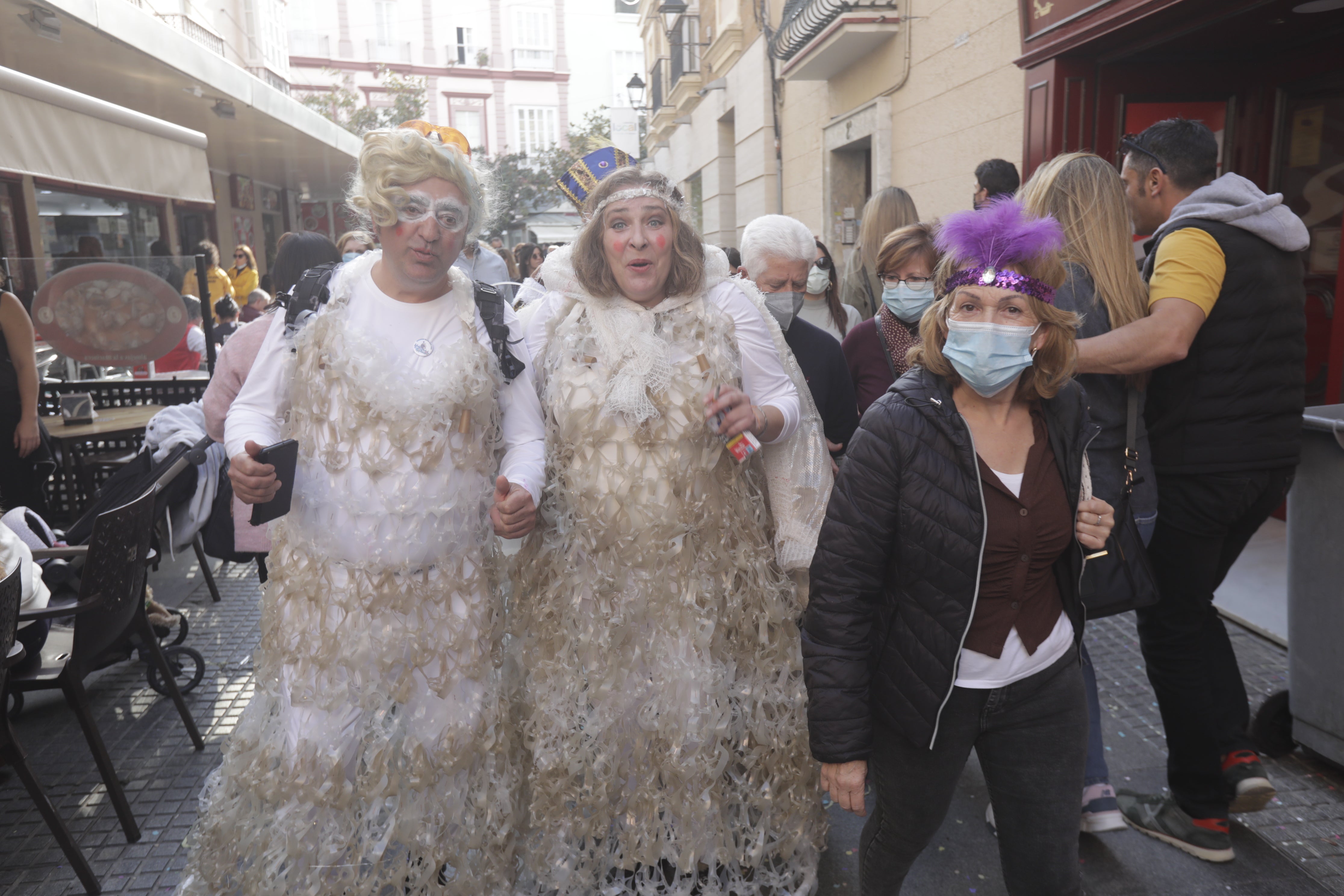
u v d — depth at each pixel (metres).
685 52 17.22
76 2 6.62
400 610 1.89
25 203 7.18
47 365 5.83
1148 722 3.07
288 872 1.89
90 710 2.69
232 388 2.74
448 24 40.69
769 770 2.13
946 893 2.30
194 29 17.56
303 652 1.89
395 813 1.92
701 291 2.12
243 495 1.76
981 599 1.67
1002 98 6.35
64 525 5.57
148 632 3.01
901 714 1.70
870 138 8.72
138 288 5.59
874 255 3.59
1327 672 2.64
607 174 2.20
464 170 1.87
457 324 1.96
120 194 8.60
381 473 1.85
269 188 19.14
